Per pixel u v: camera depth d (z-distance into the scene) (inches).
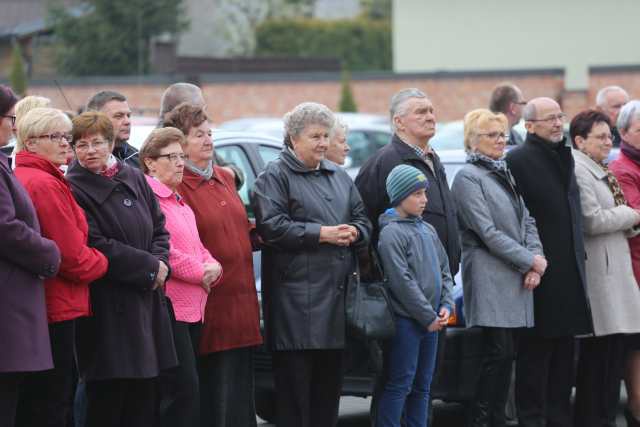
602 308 701.9
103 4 3661.4
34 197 500.4
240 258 592.1
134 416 548.1
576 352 740.0
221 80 2874.0
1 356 470.3
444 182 660.1
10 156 571.2
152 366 529.0
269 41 4990.2
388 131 1642.5
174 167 574.9
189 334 569.3
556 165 691.4
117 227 528.7
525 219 680.4
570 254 683.4
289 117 604.4
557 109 691.4
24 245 474.6
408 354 617.3
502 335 666.8
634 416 737.6
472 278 671.1
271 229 586.2
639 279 723.4
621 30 3184.1
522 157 694.5
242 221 601.9
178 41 4298.7
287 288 589.0
